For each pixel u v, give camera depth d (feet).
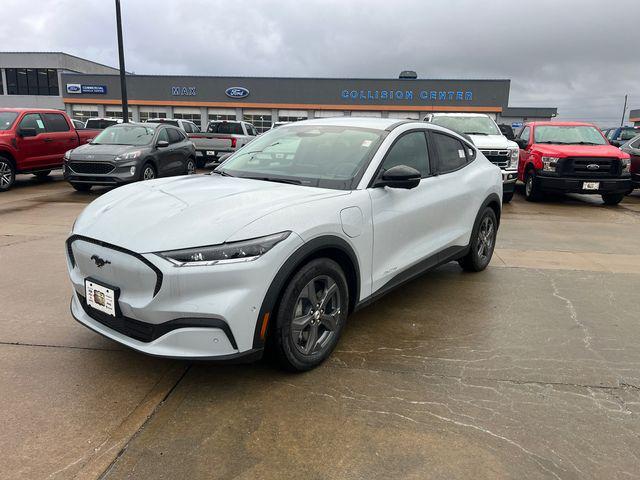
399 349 11.75
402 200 12.71
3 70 150.20
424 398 9.67
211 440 8.29
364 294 11.64
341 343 12.01
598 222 29.91
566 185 35.32
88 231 9.76
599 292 16.31
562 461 7.95
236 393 9.68
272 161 13.25
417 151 14.23
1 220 26.48
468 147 17.43
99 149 35.68
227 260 8.73
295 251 9.44
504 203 37.27
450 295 15.65
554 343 12.32
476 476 7.57
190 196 10.58
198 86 135.33
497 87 130.21
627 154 36.22
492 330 13.01
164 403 9.30
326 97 133.80
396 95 132.36
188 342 8.75
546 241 24.13
